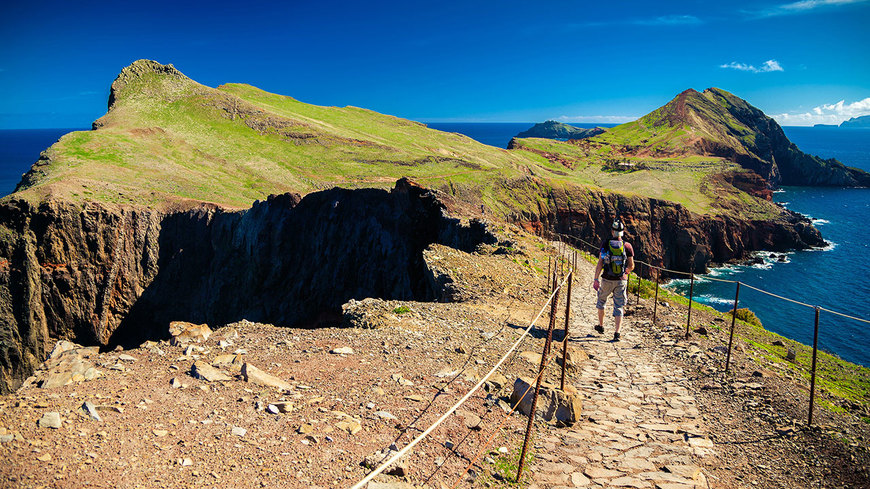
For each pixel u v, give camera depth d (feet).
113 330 252.42
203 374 23.17
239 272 248.93
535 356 32.83
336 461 17.25
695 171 552.41
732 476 18.99
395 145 496.23
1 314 225.76
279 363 26.73
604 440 21.89
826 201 544.62
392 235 199.00
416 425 20.77
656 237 365.20
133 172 319.47
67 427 17.34
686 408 26.27
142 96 487.61
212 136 435.94
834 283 251.39
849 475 18.42
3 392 222.07
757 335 49.11
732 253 348.18
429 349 31.78
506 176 382.22
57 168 300.20
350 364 27.45
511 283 63.72
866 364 154.20
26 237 233.55
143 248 261.85
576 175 574.15
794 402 25.82
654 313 46.88
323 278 223.92
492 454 19.48
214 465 16.21
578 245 366.84
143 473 15.25
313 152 434.71
